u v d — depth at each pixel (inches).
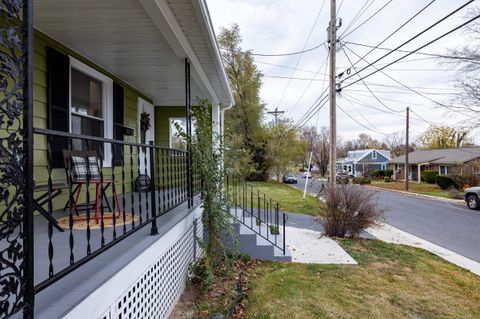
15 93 41.6
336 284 155.4
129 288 76.7
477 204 446.9
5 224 40.3
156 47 151.2
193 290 143.5
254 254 191.9
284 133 791.7
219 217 155.2
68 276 64.9
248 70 756.0
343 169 1697.8
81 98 168.6
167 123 311.0
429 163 917.2
